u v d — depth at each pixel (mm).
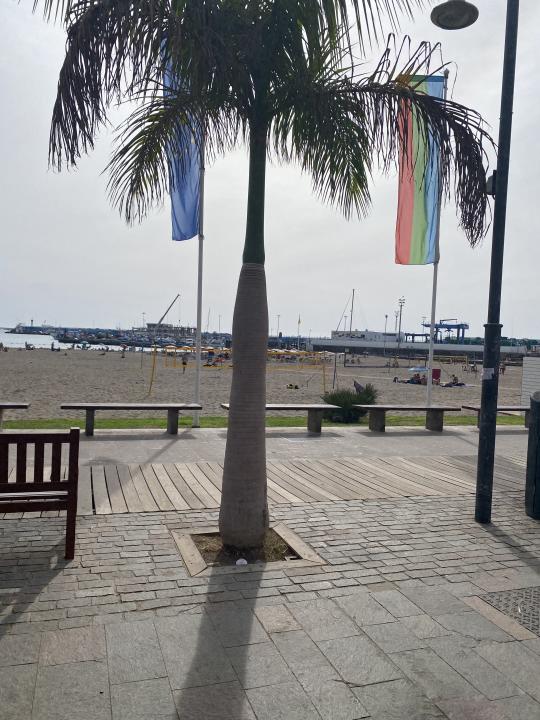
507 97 5699
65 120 4074
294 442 10445
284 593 4074
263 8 4539
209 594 4016
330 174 5574
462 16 6105
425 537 5395
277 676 3053
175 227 12203
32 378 29250
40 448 4473
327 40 4656
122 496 6398
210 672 3064
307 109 4859
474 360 88688
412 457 9344
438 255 13750
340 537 5320
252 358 4809
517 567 4711
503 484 7691
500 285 5852
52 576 4227
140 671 3053
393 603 3967
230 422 4906
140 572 4348
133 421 13117
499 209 5777
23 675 2982
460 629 3627
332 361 75688
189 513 5844
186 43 4113
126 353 83000
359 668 3156
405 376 46562
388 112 4879
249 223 4812
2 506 4363
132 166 5438
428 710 2812
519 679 3100
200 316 11977
